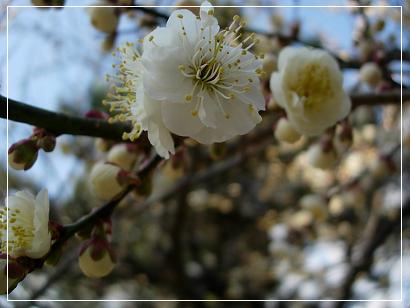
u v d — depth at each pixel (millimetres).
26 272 114
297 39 202
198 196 501
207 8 110
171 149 106
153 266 463
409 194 363
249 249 557
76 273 385
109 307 416
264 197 500
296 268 415
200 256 552
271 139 295
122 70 115
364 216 425
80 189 341
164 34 108
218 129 108
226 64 110
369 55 203
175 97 103
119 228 432
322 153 175
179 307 438
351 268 342
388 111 300
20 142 129
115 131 135
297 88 145
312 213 259
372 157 338
